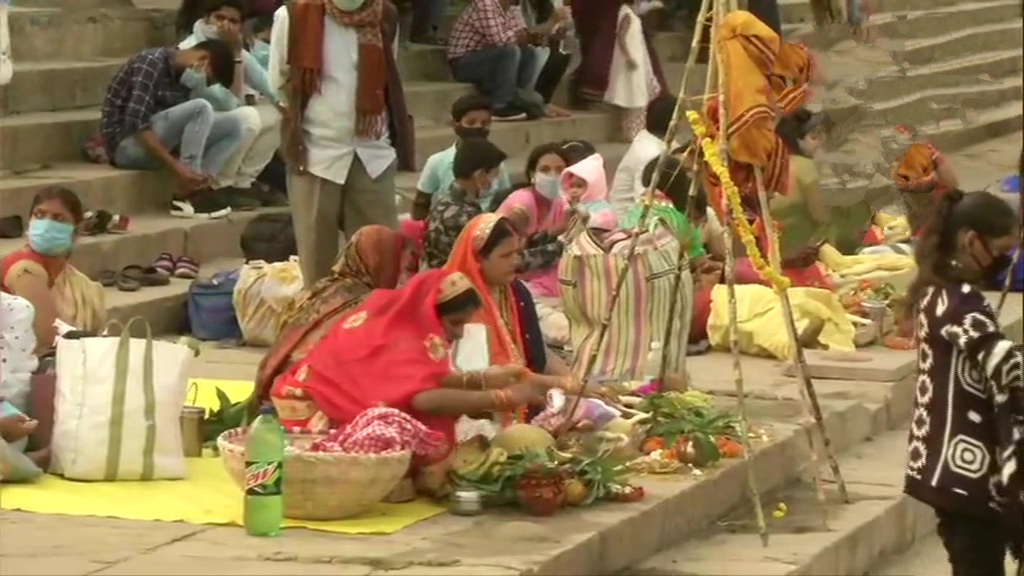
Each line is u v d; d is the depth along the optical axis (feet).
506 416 45.37
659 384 49.75
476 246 45.78
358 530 39.24
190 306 61.77
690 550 43.29
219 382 54.34
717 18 45.19
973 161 107.65
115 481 43.27
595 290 50.52
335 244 57.88
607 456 43.96
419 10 94.02
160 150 69.36
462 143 58.49
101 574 35.78
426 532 39.42
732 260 45.47
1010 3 134.10
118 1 81.76
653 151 66.95
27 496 41.60
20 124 68.49
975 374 39.32
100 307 50.75
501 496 41.27
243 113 71.05
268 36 78.59
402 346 42.24
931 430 39.93
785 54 46.01
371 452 39.81
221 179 71.31
